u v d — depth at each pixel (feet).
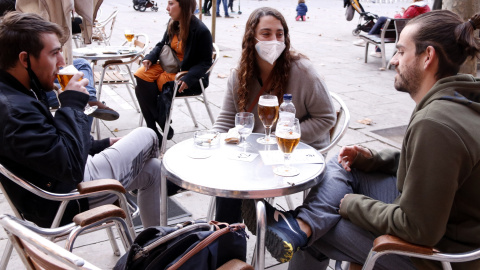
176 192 9.16
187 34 14.10
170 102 14.29
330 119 8.95
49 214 7.25
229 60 29.12
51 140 6.64
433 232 5.25
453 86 5.57
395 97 21.52
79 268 3.68
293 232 6.29
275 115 7.58
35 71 6.94
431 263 5.65
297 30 45.65
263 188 6.15
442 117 5.29
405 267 5.96
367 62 29.99
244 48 8.87
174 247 4.64
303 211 6.68
